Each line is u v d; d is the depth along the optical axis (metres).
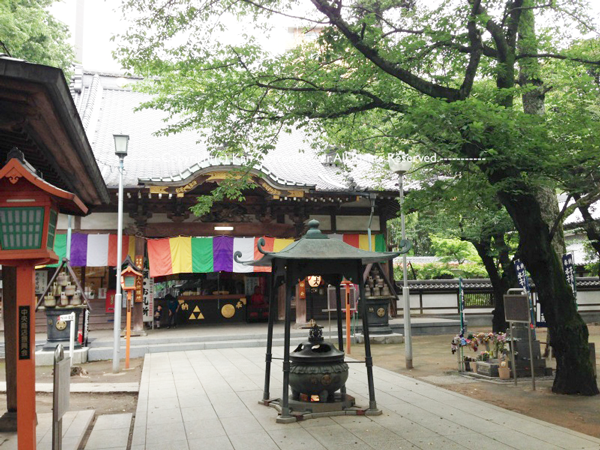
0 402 8.10
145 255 17.50
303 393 7.04
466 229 15.46
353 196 17.62
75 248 16.23
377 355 13.09
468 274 26.25
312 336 7.13
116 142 11.51
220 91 9.08
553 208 11.35
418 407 7.04
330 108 8.98
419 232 32.72
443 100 7.17
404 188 17.89
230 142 9.79
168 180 15.39
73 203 4.42
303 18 8.21
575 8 8.50
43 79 3.42
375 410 6.64
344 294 15.06
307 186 16.61
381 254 6.64
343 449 5.25
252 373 9.97
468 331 18.31
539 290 8.22
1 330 15.09
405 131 7.26
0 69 3.38
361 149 11.16
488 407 7.00
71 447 5.35
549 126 7.55
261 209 18.02
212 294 19.42
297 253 6.54
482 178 7.88
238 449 5.29
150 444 5.48
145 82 18.98
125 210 17.12
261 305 19.14
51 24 20.28
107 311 17.27
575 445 5.27
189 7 8.23
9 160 4.00
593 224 11.79
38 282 16.53
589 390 7.86
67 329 13.00
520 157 7.13
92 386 9.30
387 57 8.43
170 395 7.97
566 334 8.01
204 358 12.18
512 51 8.66
